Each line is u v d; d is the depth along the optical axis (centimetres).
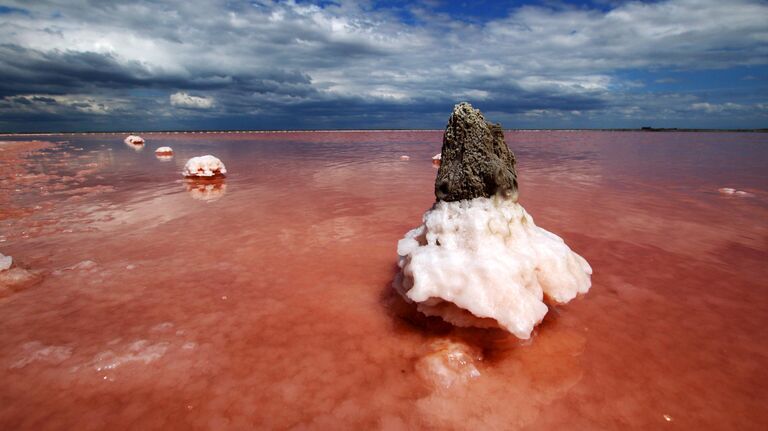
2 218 620
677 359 258
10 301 340
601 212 640
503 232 295
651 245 477
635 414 212
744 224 566
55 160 1545
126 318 311
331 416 211
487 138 314
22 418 210
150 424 206
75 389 232
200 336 286
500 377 241
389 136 4122
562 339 280
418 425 205
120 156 1734
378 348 272
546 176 1049
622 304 331
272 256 450
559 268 302
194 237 521
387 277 389
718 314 315
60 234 535
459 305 265
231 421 208
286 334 289
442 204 320
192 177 1044
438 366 244
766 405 218
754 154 1650
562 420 207
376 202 725
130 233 540
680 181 956
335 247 479
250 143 2795
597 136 3578
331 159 1569
